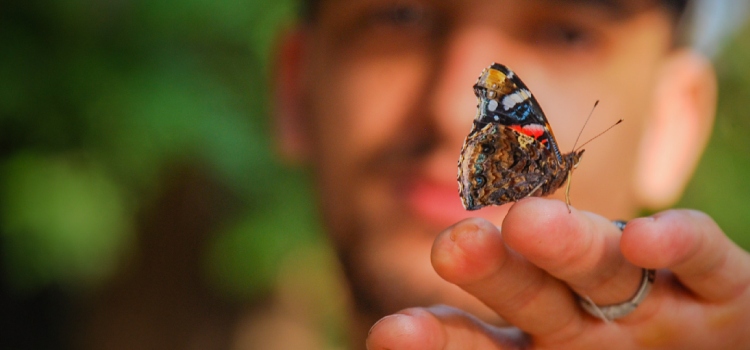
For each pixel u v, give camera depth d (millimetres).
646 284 411
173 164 723
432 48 517
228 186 733
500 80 449
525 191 451
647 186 558
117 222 628
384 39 525
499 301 408
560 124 511
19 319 795
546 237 395
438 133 506
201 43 690
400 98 517
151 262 776
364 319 527
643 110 537
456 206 507
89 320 795
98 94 628
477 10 511
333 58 542
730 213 861
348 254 531
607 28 518
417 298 514
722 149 871
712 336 417
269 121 641
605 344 417
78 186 614
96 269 637
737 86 843
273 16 711
